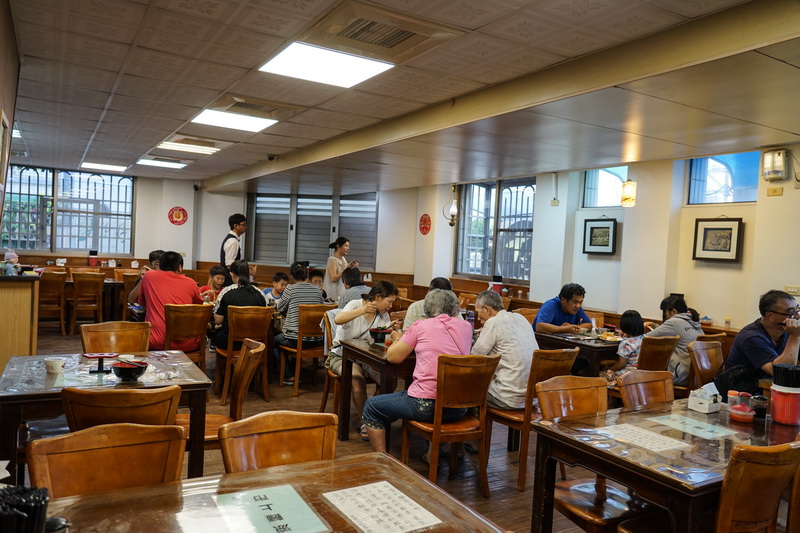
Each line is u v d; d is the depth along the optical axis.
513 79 4.18
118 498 1.38
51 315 8.12
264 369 4.93
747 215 5.89
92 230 11.12
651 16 2.96
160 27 3.43
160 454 1.60
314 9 3.05
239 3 3.02
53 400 2.32
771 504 1.75
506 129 4.84
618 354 4.33
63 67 4.35
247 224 12.26
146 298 4.62
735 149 5.37
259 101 5.02
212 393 5.12
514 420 3.27
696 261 6.36
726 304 6.08
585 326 5.16
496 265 9.61
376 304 4.19
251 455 1.70
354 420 4.49
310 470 1.62
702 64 3.02
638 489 1.79
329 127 6.08
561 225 7.89
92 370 2.70
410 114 5.36
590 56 3.61
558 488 2.33
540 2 2.83
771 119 4.16
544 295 8.13
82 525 1.24
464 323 3.29
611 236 7.29
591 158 6.11
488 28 3.19
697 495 1.61
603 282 7.49
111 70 4.36
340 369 4.22
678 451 1.89
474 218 10.12
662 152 5.61
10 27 3.38
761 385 2.60
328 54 3.73
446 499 1.46
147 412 2.19
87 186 11.02
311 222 12.03
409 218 10.97
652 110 4.02
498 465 3.68
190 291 4.73
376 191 11.07
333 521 1.31
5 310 3.91
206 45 3.70
